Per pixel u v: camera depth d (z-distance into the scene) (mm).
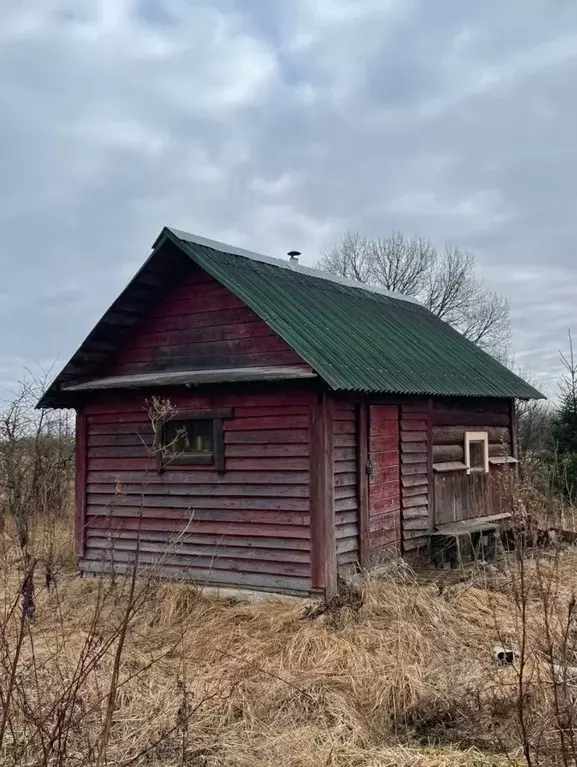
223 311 9359
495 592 8406
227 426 9188
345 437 8922
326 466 8391
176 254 9281
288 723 5398
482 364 12688
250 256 10547
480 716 5289
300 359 8617
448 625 7172
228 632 7312
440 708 5539
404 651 6484
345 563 8758
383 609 7609
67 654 6137
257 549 8836
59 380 10141
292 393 8672
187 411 9492
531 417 25578
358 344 9547
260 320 9023
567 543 10961
